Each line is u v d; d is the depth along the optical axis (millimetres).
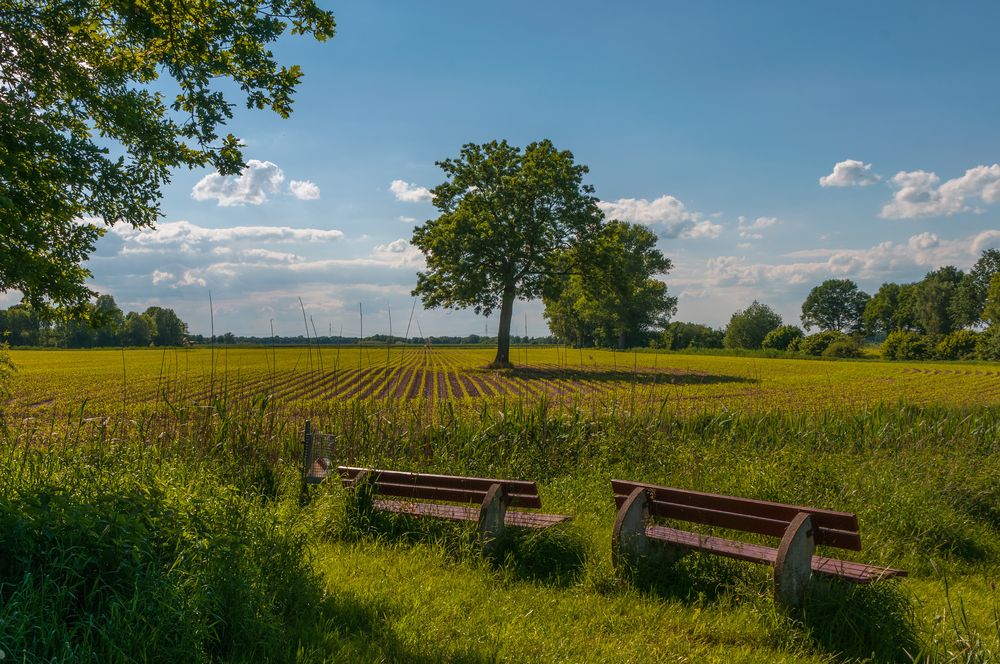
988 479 8664
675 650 4348
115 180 10055
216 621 3730
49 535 3570
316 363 51562
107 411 18359
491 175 52312
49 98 10141
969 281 109562
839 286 144625
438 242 49375
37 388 30438
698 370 53875
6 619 2973
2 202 8094
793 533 4859
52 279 10172
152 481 5016
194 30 10492
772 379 44688
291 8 11445
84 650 3107
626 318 100625
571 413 11945
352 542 6621
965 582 6340
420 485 7023
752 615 4895
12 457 5785
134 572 3652
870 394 32875
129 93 10414
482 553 6070
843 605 4734
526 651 4145
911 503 7535
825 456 10086
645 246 96188
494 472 9734
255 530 4812
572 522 7043
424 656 3953
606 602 5207
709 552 5484
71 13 9914
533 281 53250
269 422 11336
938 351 89750
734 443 11562
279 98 11578
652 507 5934
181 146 11070
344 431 10922
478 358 71250
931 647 4348
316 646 3961
